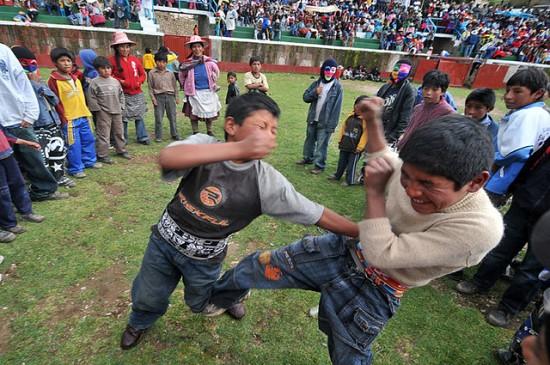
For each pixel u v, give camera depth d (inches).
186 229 59.9
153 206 145.0
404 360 84.9
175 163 45.8
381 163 45.5
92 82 171.8
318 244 61.4
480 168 37.0
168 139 234.8
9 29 464.4
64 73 150.8
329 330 60.7
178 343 82.2
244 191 56.1
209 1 790.5
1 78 112.0
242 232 132.6
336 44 772.0
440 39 938.7
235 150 44.1
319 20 860.0
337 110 182.5
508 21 1074.7
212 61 226.5
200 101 228.1
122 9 570.3
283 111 333.1
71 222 128.3
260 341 85.4
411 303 104.3
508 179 96.0
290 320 92.5
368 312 54.9
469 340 92.7
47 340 80.6
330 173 201.2
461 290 110.6
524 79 92.6
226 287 70.9
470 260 42.4
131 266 107.3
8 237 113.7
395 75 159.9
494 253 103.4
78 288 96.7
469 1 1254.9
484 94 111.2
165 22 715.4
